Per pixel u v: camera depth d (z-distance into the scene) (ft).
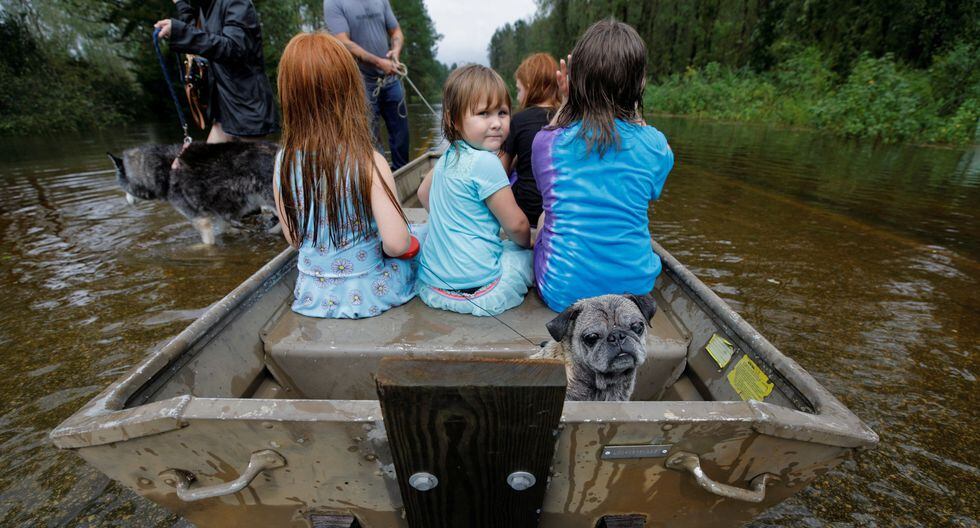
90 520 7.04
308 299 7.82
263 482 4.67
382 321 7.72
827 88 65.92
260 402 4.13
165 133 52.26
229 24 15.03
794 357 11.10
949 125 44.50
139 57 63.52
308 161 6.96
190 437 4.19
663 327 7.94
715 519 5.23
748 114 71.97
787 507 7.47
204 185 16.34
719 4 106.93
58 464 7.96
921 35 61.98
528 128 10.44
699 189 26.45
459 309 7.96
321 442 4.17
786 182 28.35
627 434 4.13
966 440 8.77
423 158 20.35
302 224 7.41
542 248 7.92
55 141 44.50
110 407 4.44
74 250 16.42
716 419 4.09
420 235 9.20
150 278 14.39
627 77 6.79
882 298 13.96
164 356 5.35
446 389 3.30
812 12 75.72
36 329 11.62
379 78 19.48
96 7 56.03
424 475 4.05
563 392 3.37
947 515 7.36
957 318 12.89
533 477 4.03
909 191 26.25
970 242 18.51
